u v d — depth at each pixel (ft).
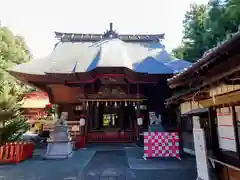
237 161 12.66
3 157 24.16
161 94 47.62
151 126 28.14
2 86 29.63
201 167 14.55
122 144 41.37
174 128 37.60
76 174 18.95
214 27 39.70
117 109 50.78
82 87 48.85
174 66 46.65
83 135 39.93
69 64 50.16
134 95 43.19
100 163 23.65
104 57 46.01
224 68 9.25
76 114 52.34
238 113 12.67
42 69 48.11
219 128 14.98
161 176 17.85
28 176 18.48
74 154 30.17
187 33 58.65
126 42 63.00
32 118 63.46
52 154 27.09
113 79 46.06
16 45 83.71
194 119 18.22
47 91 51.96
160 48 58.90
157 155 25.35
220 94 13.10
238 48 8.13
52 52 58.70
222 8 38.70
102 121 50.11
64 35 65.62
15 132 28.81
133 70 43.45
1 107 27.27
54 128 28.48
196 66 10.43
